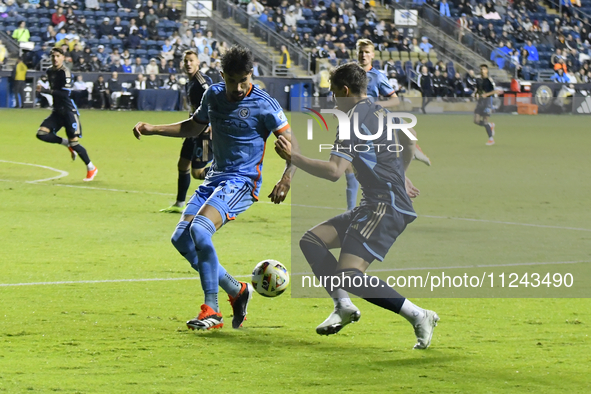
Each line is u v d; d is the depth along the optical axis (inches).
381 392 278.1
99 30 2196.1
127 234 607.5
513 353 331.0
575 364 315.3
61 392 273.4
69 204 746.8
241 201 366.9
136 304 406.6
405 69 2357.3
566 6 2856.8
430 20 2628.0
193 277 472.4
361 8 2591.0
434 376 298.0
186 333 355.9
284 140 343.6
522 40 2701.8
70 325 364.2
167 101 1999.3
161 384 283.6
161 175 983.6
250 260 521.3
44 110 1897.1
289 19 2444.6
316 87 2124.8
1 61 1999.3
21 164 1052.5
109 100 1979.6
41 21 2188.7
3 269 479.8
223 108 365.1
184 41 2206.0
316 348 335.9
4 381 284.0
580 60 2664.9
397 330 368.8
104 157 1161.4
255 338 350.3
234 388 280.4
